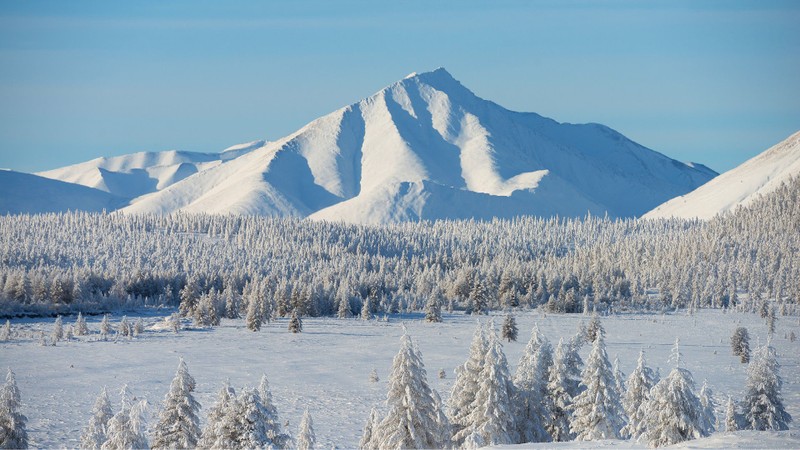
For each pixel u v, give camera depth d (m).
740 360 168.12
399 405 62.78
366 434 67.94
